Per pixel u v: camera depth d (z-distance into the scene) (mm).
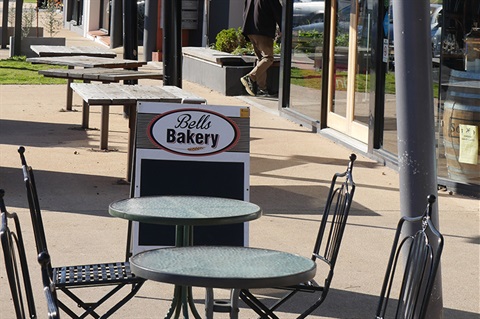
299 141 12484
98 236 7363
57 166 10195
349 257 7027
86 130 12930
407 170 5059
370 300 6062
